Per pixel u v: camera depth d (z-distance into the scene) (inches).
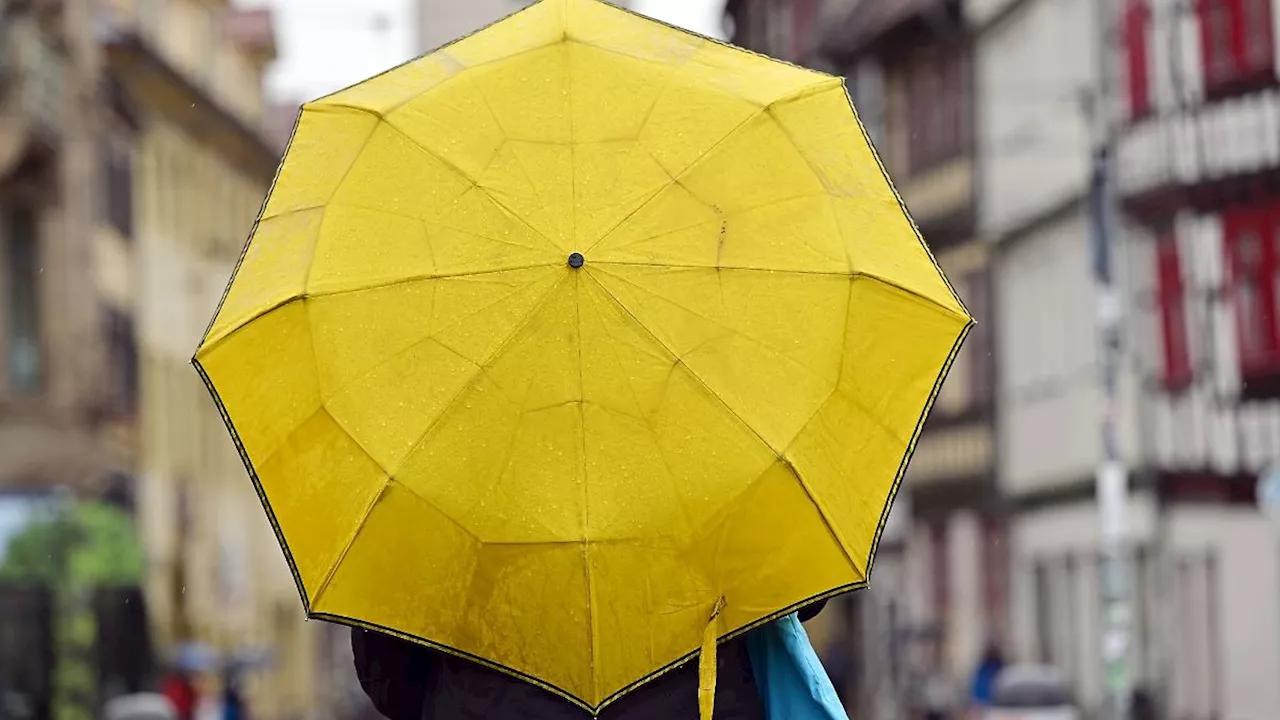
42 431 1831.9
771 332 205.6
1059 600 1769.2
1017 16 1819.6
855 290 208.2
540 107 210.8
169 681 1464.1
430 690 217.2
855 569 207.3
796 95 215.2
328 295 207.5
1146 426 1525.6
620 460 202.2
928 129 2078.0
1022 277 1841.8
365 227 209.3
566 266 201.6
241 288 212.7
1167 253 1498.5
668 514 203.2
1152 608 1534.2
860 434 208.7
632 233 204.7
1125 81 1542.8
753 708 213.0
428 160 209.6
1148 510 1523.1
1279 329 1387.8
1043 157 1760.6
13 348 1840.6
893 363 210.1
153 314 2309.3
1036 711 1010.1
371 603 207.6
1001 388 1914.4
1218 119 1432.1
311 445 207.2
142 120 2251.5
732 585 206.4
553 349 201.6
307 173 215.2
